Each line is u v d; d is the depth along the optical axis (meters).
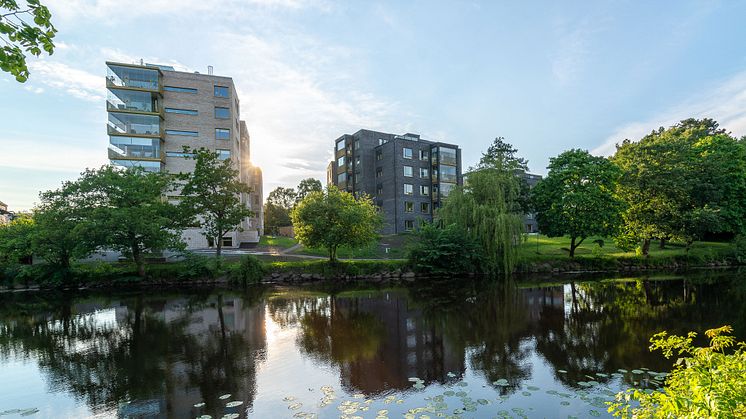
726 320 14.05
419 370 9.47
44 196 24.19
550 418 6.78
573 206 30.27
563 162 32.47
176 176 29.31
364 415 6.98
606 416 6.82
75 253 24.03
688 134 43.41
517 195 30.75
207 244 40.56
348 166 59.50
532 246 38.09
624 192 33.50
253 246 42.66
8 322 16.22
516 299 19.53
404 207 51.44
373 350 11.25
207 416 7.07
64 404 7.81
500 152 38.72
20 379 9.26
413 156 52.97
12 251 25.28
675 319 14.36
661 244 38.50
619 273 30.31
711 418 2.77
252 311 17.50
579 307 17.11
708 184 32.88
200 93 44.03
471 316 15.72
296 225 29.16
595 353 10.52
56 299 21.97
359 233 28.11
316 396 7.94
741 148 36.50
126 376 9.35
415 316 15.92
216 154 29.98
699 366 3.63
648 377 8.69
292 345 11.88
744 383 3.17
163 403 7.74
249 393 8.16
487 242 28.81
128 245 25.31
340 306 18.45
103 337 13.27
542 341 11.84
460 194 30.38
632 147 35.50
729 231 37.19
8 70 4.26
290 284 26.86
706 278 26.25
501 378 8.81
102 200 25.45
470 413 7.00
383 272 29.53
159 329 14.29
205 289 24.77
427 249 29.30
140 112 40.62
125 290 24.72
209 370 9.67
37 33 4.34
